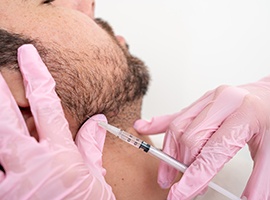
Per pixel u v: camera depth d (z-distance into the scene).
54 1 0.70
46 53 0.63
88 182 0.56
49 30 0.65
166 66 1.09
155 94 1.08
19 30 0.62
